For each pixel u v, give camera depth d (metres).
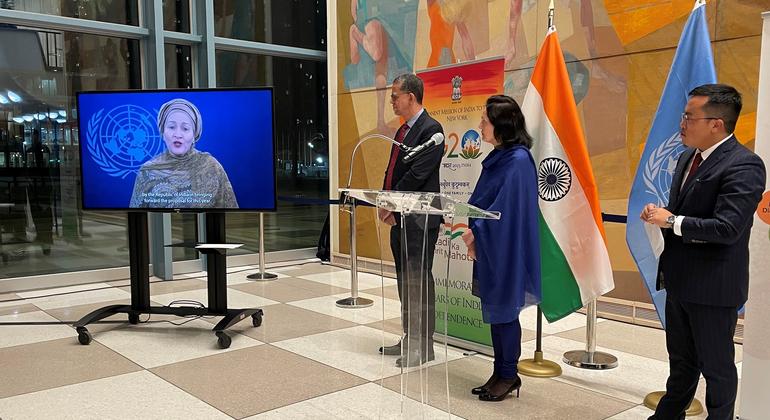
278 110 7.65
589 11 4.85
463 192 3.94
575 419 2.95
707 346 2.41
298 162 7.84
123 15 6.36
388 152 6.69
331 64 7.30
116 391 3.28
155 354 3.94
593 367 3.71
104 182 4.48
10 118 5.88
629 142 4.69
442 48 6.00
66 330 4.52
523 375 3.60
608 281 3.48
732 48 4.11
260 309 4.68
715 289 2.34
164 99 4.36
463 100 3.90
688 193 2.42
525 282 3.16
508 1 5.39
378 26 6.64
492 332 3.26
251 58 7.37
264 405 3.08
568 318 4.97
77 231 6.26
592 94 4.89
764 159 2.59
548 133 3.53
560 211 3.52
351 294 5.45
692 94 2.41
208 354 3.94
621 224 4.79
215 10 6.95
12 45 5.86
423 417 2.53
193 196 4.39
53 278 6.01
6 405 3.08
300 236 7.89
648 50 4.54
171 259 6.41
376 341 4.23
